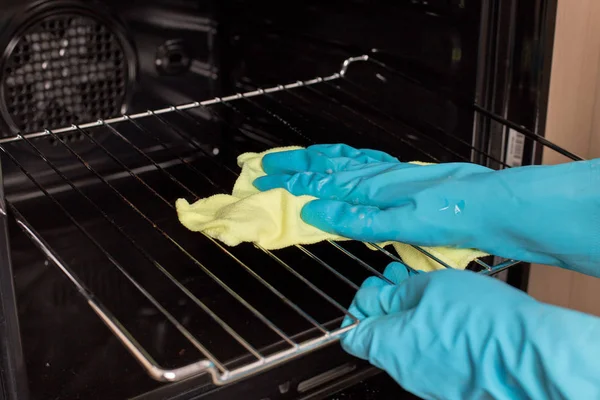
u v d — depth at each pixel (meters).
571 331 0.48
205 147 1.23
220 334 0.85
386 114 0.98
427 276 0.57
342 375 0.84
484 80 0.85
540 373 0.48
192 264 0.99
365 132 1.05
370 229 0.67
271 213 0.71
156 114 0.97
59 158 1.07
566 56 0.83
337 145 0.84
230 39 1.19
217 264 0.99
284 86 1.01
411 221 0.66
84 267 0.98
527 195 0.63
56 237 1.03
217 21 1.18
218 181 1.17
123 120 0.94
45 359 0.81
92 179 1.12
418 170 0.71
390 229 0.67
